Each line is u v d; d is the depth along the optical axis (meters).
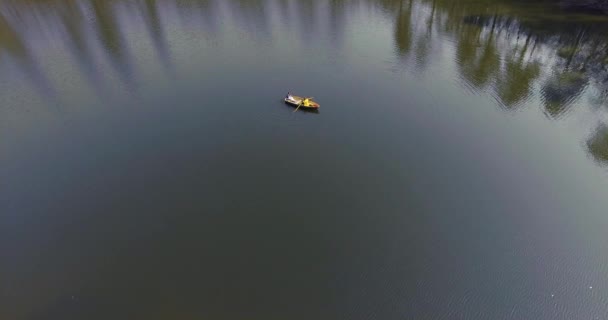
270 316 36.00
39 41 89.12
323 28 92.38
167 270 40.00
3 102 66.31
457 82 68.44
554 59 73.31
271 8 106.25
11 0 113.38
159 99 66.00
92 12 105.06
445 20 93.81
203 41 86.75
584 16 88.50
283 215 45.28
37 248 42.44
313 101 64.56
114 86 69.94
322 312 36.28
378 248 41.44
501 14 93.88
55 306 37.25
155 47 84.50
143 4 110.06
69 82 71.69
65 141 57.09
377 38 86.19
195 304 37.03
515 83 67.19
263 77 71.75
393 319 35.66
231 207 46.50
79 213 46.16
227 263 40.47
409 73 71.94
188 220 45.12
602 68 68.81
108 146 55.94
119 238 43.31
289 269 39.75
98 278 39.50
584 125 56.47
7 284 39.19
